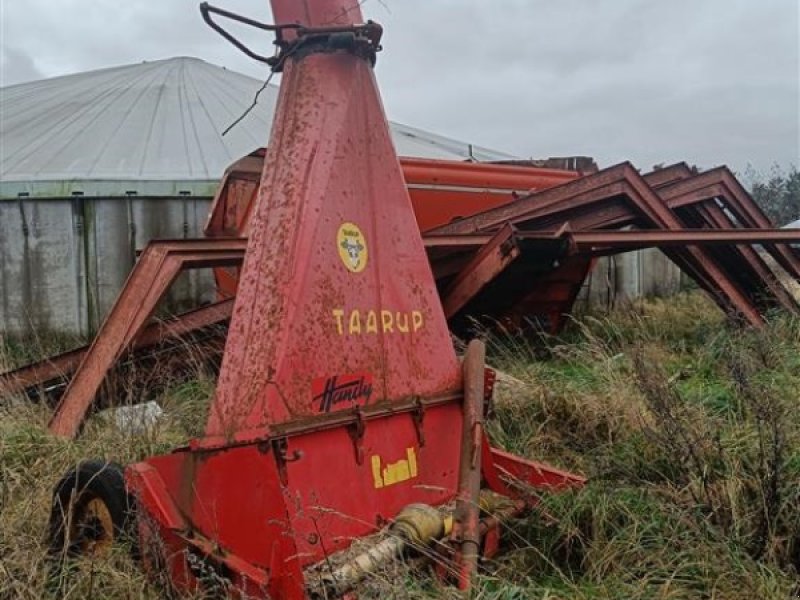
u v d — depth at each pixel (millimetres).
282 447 2430
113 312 4418
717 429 3654
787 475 3154
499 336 6648
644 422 3748
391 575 2346
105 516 2902
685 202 7141
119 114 12234
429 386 3070
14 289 8914
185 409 4512
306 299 2684
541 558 2947
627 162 6305
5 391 4762
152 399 4793
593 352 5402
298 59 3119
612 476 3453
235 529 2451
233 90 14398
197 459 2596
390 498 2764
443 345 3199
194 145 10914
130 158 10211
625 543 2854
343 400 2725
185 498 2621
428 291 3217
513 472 3314
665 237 6047
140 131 11414
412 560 2512
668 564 2709
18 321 8883
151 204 9125
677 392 4250
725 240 6316
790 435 3516
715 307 8133
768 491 3008
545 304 6988
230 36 3094
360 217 2986
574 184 6301
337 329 2770
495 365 5625
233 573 2398
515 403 4473
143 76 14734
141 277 4414
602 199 6316
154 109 12547
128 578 2635
